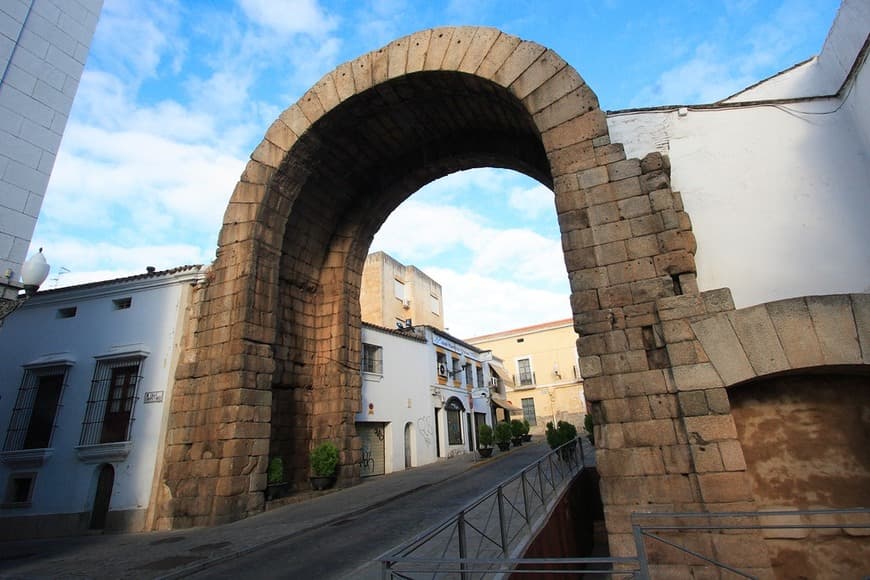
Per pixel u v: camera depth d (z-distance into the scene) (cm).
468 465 1947
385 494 1297
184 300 1328
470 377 3053
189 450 1177
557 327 4159
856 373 686
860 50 741
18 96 775
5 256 729
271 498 1255
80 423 1303
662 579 657
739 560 627
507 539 647
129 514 1157
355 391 1608
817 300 684
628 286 811
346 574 641
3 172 740
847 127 804
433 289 3634
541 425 3988
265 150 1377
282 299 1508
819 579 625
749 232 817
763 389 720
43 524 1231
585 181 905
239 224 1334
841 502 646
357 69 1316
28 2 808
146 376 1291
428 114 1432
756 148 859
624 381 767
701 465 675
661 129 935
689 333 734
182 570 730
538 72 1041
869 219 754
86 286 1438
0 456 1327
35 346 1455
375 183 1673
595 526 1173
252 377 1209
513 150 1440
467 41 1171
